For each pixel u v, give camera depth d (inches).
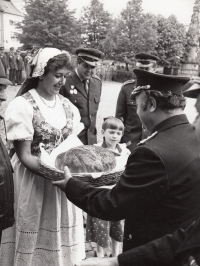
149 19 796.6
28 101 93.3
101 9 1049.5
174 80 55.0
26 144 90.8
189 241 44.7
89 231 119.0
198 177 53.9
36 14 1148.5
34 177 94.3
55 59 89.8
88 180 73.0
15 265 95.9
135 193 53.2
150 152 53.1
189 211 53.7
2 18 1475.1
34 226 94.8
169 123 56.6
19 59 661.3
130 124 159.9
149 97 56.9
